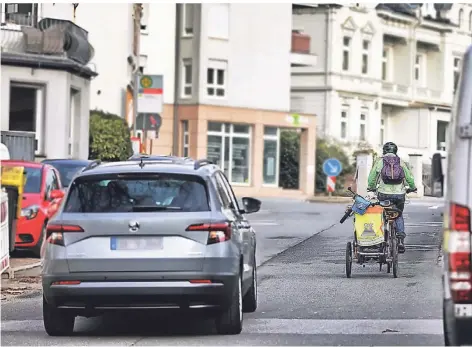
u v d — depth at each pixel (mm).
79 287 12625
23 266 22297
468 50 10109
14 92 40094
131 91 56688
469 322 9828
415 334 13203
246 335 13297
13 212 21344
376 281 19219
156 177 13055
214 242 12680
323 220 38000
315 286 18484
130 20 55594
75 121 42938
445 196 10320
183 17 68750
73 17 43625
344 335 13164
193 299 12641
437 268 21406
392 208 19797
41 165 25219
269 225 35219
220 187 13633
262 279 19688
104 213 12750
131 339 13156
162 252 12609
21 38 40344
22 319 15133
